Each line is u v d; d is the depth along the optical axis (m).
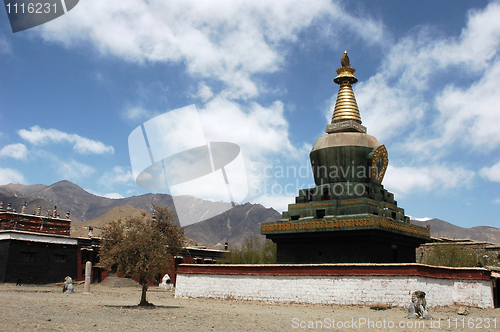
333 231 35.09
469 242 61.19
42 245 64.94
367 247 34.81
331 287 32.66
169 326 20.75
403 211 40.34
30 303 28.94
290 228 36.88
